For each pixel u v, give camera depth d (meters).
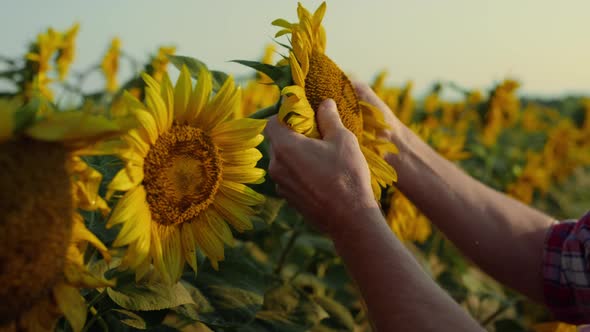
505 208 1.11
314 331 1.20
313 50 0.94
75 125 0.61
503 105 3.09
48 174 0.62
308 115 0.86
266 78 1.64
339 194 0.81
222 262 0.94
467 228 1.09
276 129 0.86
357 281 0.80
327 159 0.82
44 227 0.61
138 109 0.74
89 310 0.82
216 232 0.82
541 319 1.80
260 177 0.83
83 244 0.68
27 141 0.62
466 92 2.46
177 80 0.79
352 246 0.80
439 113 3.91
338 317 1.24
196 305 0.88
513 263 1.09
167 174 0.77
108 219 0.74
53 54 1.46
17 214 0.60
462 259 1.96
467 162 3.13
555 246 1.06
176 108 0.79
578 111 5.63
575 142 4.48
